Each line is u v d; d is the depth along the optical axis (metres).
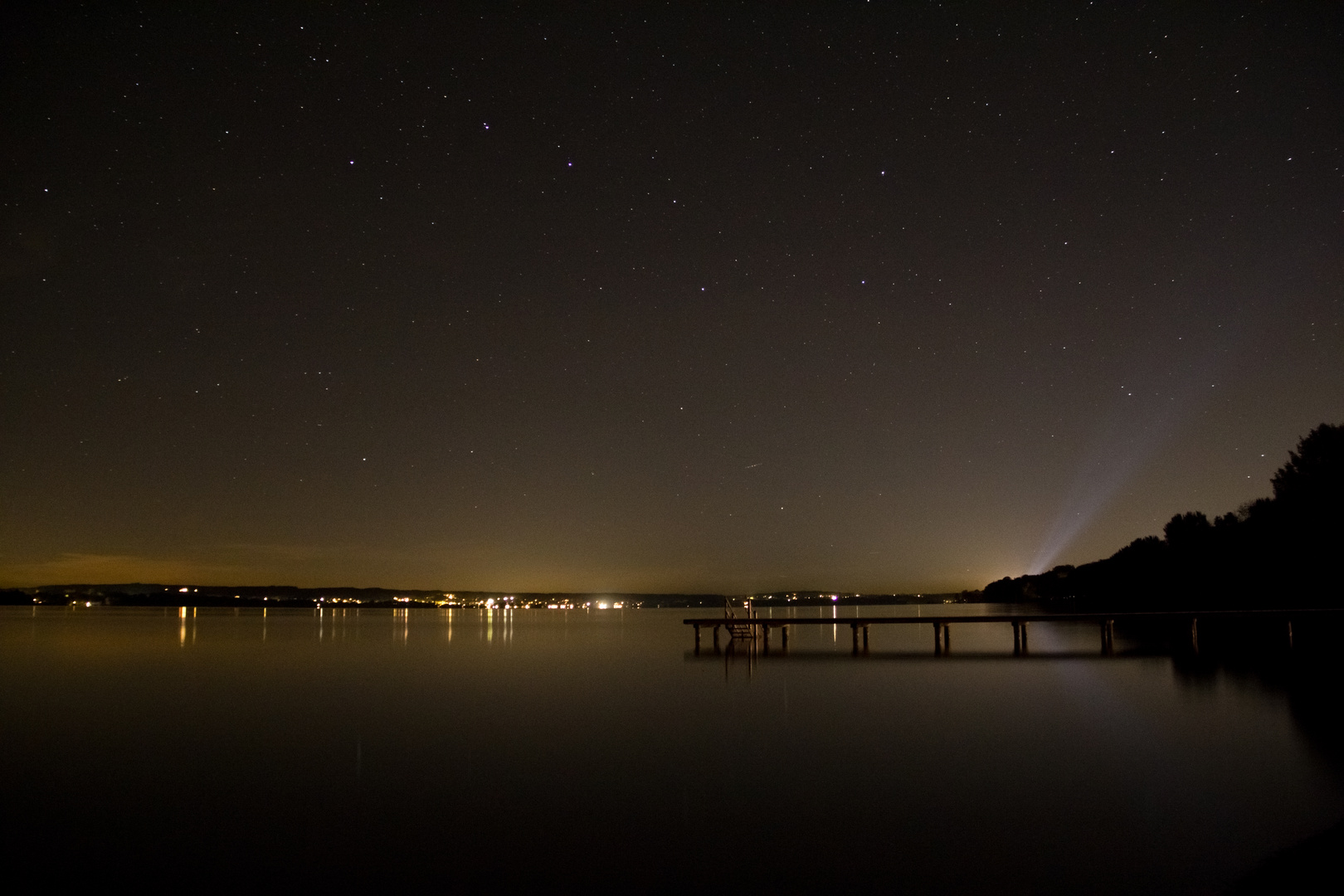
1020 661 35.03
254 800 14.66
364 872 11.30
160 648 49.22
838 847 11.91
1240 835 11.95
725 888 10.62
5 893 10.79
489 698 26.67
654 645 53.72
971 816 13.10
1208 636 44.91
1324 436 51.09
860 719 21.45
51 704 25.75
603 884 10.80
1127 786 14.54
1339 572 46.00
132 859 11.87
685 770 16.42
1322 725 19.34
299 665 38.47
